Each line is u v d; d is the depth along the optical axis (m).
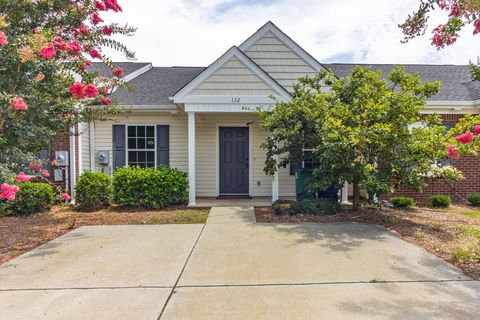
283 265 3.95
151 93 10.10
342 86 6.96
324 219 6.55
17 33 4.98
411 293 3.15
